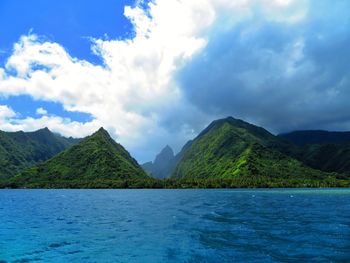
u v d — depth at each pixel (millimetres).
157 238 38250
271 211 70875
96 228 47562
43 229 47219
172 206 87688
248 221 52906
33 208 88188
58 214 70188
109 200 122812
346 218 56844
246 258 27828
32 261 28375
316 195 155625
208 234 40219
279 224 48969
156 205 92625
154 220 56062
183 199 122938
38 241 37406
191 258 28219
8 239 38969
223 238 37281
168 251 31172
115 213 70438
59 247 33906
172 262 27062
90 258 29062
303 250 30438
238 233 40688
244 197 136250
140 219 58031
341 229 43438
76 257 29500
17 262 28047
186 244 34281
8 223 54906
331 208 79062
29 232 44469
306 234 39375
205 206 86688
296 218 57062
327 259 27109
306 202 102875
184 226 47812
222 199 121562
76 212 74375
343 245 32562
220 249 31453
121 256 29594
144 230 44750
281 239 36156
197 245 33594
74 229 46844
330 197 136750
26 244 35719
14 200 130000
